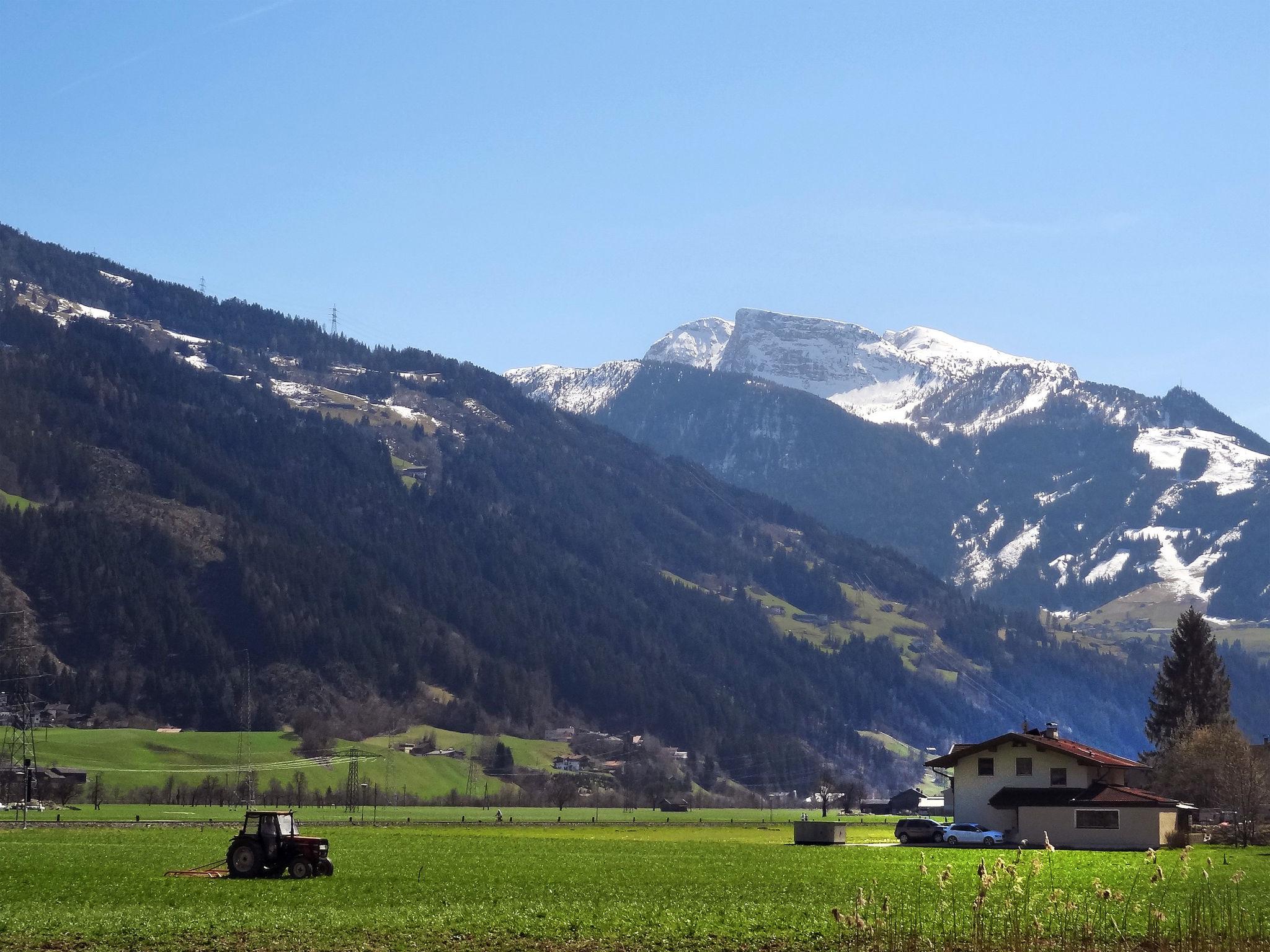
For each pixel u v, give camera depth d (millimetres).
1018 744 108125
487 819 172000
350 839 112062
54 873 68500
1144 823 99250
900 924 45062
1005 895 44531
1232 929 42531
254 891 60469
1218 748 122812
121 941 45875
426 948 45188
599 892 62156
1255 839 105875
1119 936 42594
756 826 165125
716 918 51938
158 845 94062
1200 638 145625
